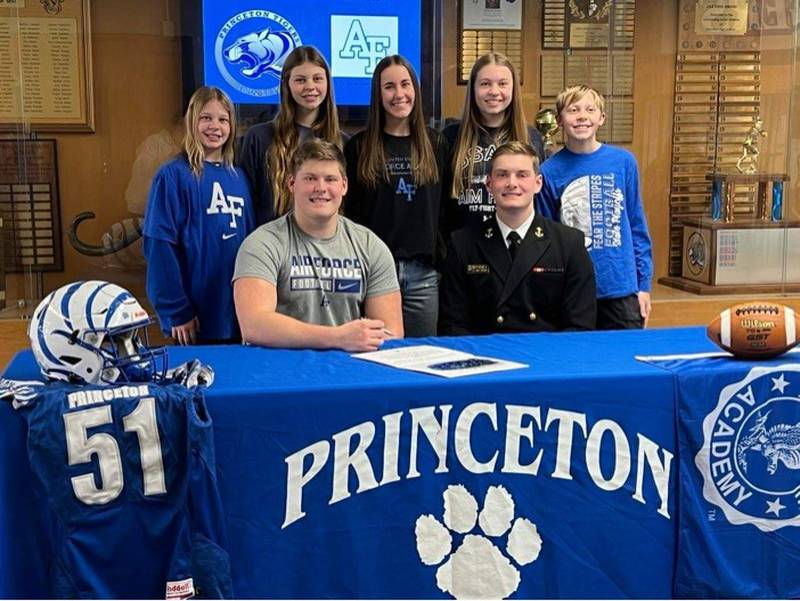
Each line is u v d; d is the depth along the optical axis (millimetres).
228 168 3170
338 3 3959
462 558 1954
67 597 1782
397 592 1939
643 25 4164
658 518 2033
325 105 3277
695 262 4270
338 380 1935
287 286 2516
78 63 3865
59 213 3908
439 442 1931
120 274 3963
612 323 3400
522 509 1970
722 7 4188
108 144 3924
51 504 1774
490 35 4047
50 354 1855
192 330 3146
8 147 3863
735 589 2062
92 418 1782
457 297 2902
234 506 1872
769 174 4281
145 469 1800
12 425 1805
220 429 1853
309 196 2504
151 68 3916
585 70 4152
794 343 2121
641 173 4246
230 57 3938
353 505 1908
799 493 2092
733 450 2053
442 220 3344
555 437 1973
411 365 2074
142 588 1821
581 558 2002
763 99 4262
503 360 2131
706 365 2076
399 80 3182
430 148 3275
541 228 2865
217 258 3102
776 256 4234
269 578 1894
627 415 2000
